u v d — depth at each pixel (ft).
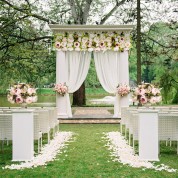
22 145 26.14
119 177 21.47
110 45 52.95
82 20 80.12
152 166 24.18
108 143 33.63
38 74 88.58
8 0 73.72
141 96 28.25
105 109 76.84
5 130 29.30
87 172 22.67
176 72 78.48
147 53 83.41
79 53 53.62
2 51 76.38
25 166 24.25
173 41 80.59
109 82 53.36
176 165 24.75
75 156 27.68
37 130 29.43
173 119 29.17
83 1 82.12
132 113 30.27
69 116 54.24
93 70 118.21
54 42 53.21
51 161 26.00
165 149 31.27
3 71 80.18
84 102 88.48
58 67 53.52
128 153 28.66
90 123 52.11
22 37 76.74
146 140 26.53
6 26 66.33
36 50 72.84
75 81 53.67
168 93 78.84
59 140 35.45
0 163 25.48
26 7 65.51
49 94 159.22
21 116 26.16
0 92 102.78
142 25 82.48
